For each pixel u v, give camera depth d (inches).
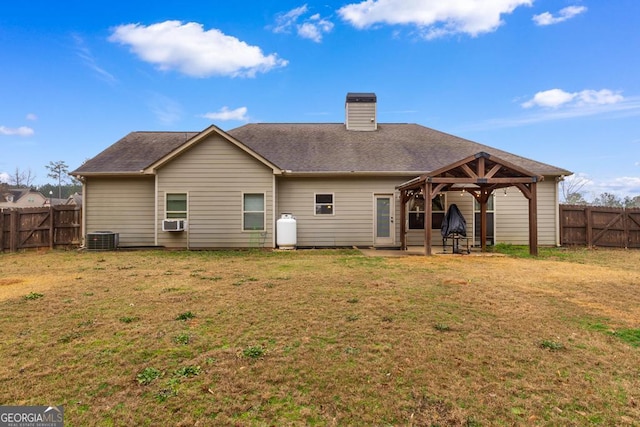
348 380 104.7
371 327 150.1
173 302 191.6
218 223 474.6
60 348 128.1
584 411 89.1
